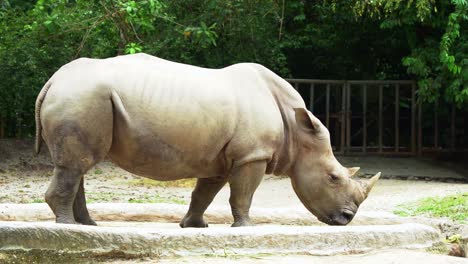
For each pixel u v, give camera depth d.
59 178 9.94
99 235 8.93
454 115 27.41
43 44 25.89
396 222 12.63
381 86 27.28
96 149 10.02
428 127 28.78
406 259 9.26
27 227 8.73
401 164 26.11
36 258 8.69
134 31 23.81
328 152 11.27
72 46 26.08
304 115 11.15
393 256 9.44
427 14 22.94
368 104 29.12
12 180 22.44
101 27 25.31
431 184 21.44
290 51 29.53
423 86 24.84
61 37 25.84
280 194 20.55
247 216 10.88
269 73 11.30
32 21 26.36
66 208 9.96
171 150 10.34
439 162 27.12
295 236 9.58
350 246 9.79
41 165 25.05
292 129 11.23
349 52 29.47
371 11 24.73
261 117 10.79
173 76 10.47
